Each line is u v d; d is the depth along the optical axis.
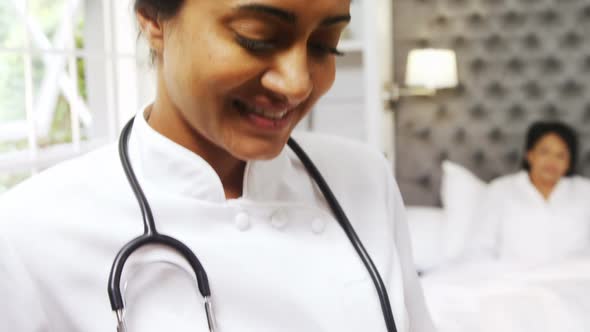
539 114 2.92
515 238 2.56
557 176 2.58
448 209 2.71
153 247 0.61
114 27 2.11
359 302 0.66
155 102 0.67
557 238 2.53
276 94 0.51
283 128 0.54
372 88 2.80
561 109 2.90
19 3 1.79
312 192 0.76
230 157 0.67
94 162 0.68
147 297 0.60
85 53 1.98
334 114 2.99
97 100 2.11
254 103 0.52
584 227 2.53
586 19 2.82
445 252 2.58
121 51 2.13
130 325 0.59
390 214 0.82
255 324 0.62
